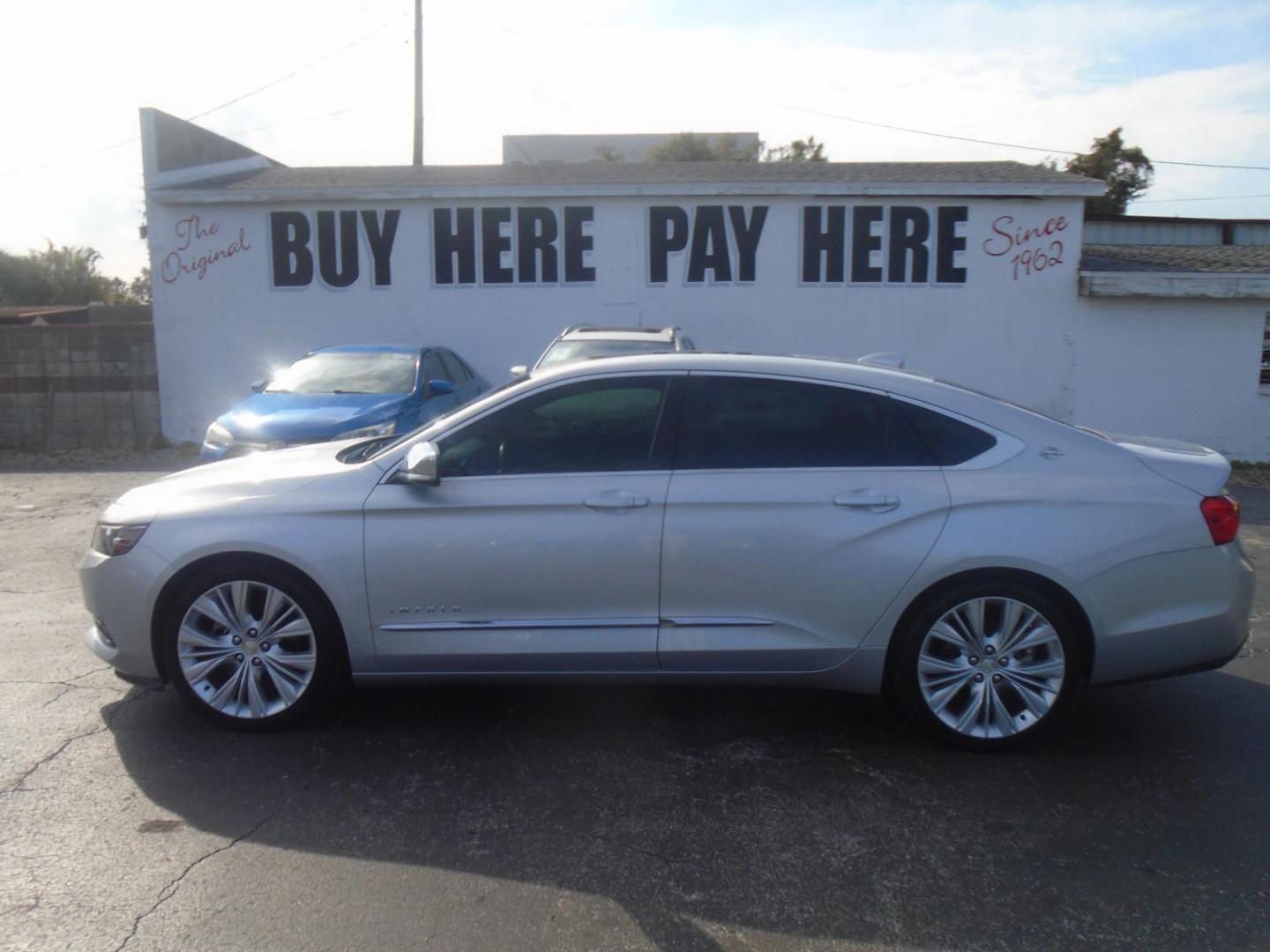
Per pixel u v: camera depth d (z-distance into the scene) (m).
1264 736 4.65
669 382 4.51
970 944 3.07
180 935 3.07
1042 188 13.92
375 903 3.26
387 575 4.40
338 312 14.86
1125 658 4.32
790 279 14.51
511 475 4.44
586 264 14.62
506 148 42.22
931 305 14.42
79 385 15.13
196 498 4.57
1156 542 4.26
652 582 4.36
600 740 4.57
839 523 4.30
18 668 5.41
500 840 3.67
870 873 3.47
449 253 14.69
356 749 4.44
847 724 4.77
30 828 3.72
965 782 4.16
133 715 4.79
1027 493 4.29
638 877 3.43
